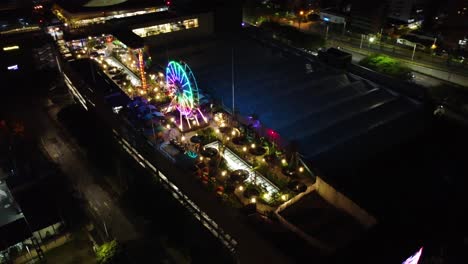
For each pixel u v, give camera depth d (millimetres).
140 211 57125
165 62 82688
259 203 43219
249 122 56906
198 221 49344
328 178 46594
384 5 119812
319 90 73438
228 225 41938
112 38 86750
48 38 97625
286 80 76875
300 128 62375
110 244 50031
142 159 57031
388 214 50812
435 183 57031
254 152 50438
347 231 38562
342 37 125250
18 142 76062
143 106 61875
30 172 67312
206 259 47469
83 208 60312
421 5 130625
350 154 59062
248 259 41500
